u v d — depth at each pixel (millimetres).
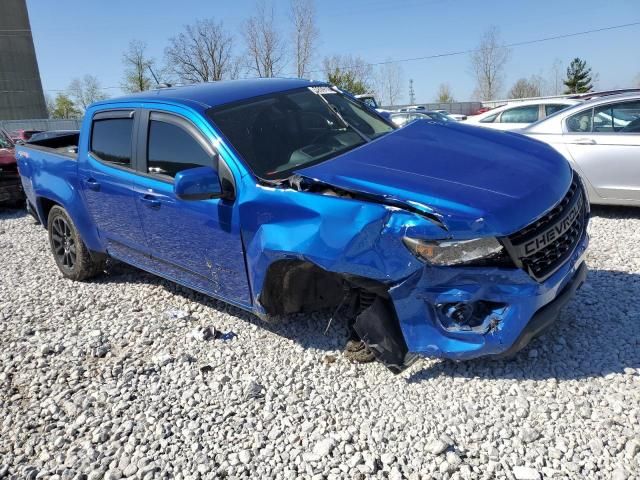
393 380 3334
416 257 2787
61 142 6777
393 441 2844
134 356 3998
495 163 3244
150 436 3104
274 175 3486
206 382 3580
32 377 3881
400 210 2818
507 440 2756
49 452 3082
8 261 6805
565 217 3098
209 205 3672
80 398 3525
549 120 7059
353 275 2988
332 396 3268
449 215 2711
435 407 3057
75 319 4785
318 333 3998
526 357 3391
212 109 3924
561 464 2568
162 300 4988
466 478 2551
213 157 3678
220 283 3904
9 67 56125
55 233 5836
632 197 6445
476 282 2787
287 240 3162
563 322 3770
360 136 4078
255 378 3549
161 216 4137
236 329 4234
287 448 2883
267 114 3988
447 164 3197
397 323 3117
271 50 44969
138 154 4359
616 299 4082
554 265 2980
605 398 2982
